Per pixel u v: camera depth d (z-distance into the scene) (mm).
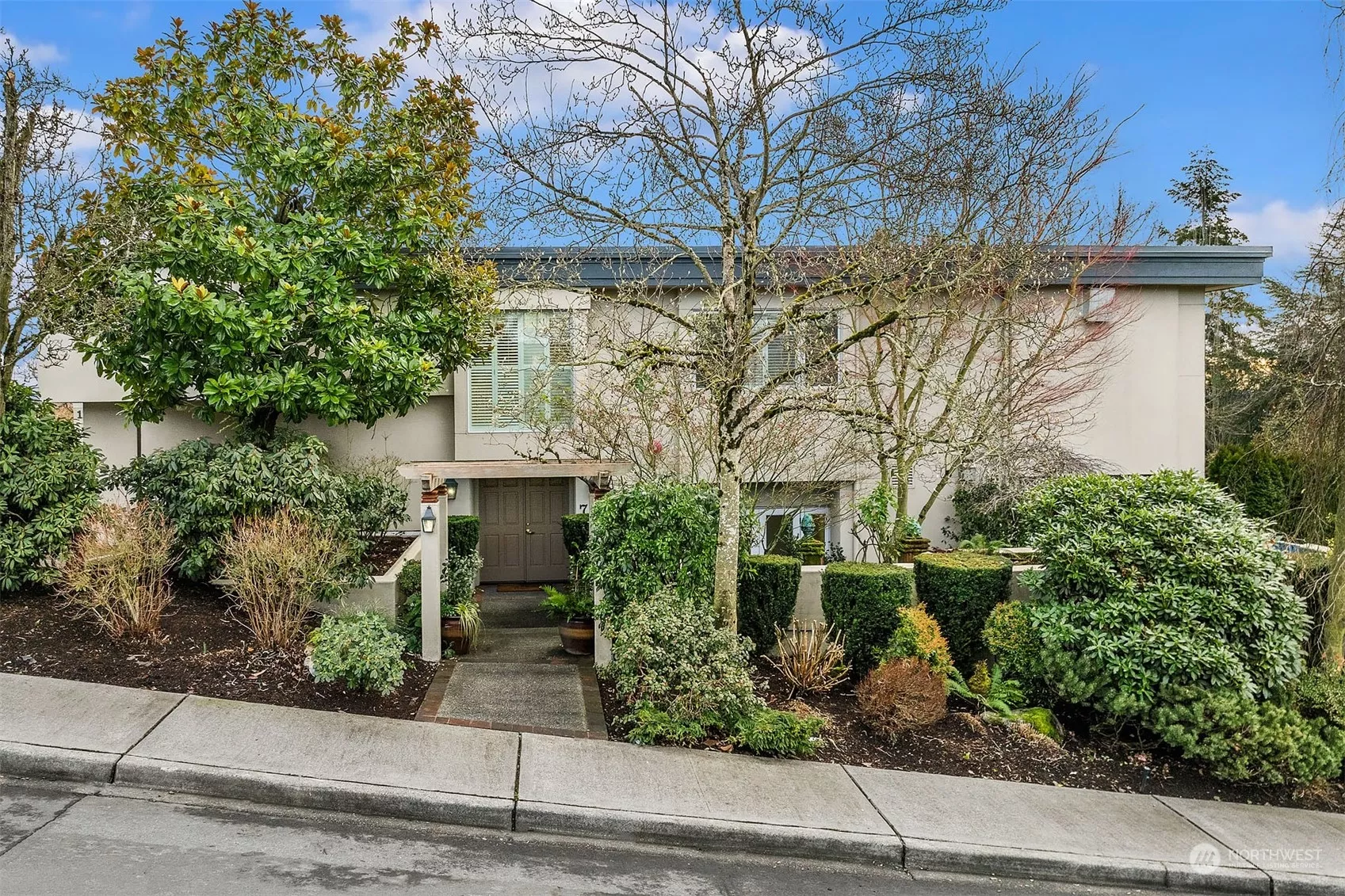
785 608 9461
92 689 6934
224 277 10148
